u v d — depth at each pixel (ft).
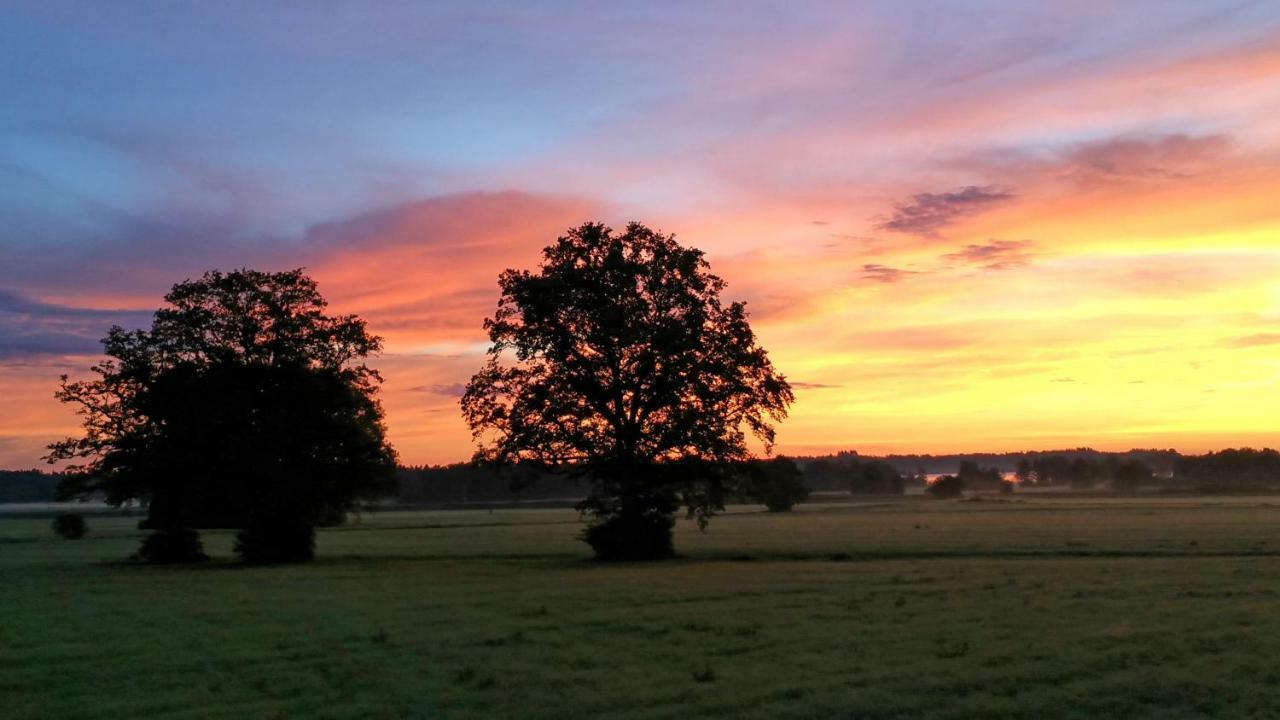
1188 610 79.51
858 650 63.05
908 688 52.06
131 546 255.29
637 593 98.89
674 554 168.66
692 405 164.04
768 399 167.43
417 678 57.11
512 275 168.66
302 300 187.42
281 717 48.91
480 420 169.17
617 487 166.61
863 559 149.69
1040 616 77.05
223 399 175.83
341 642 70.69
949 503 536.42
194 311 181.47
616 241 166.91
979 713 47.29
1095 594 91.20
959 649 61.82
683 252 167.43
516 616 82.74
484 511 559.38
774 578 114.52
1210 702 48.93
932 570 121.60
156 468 177.06
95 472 181.57
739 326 167.53
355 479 180.65
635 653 63.62
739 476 171.32
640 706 49.42
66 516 314.76
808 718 46.68
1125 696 50.08
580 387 162.50
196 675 59.98
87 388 181.57
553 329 164.66
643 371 160.86
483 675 57.36
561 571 135.74
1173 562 129.90
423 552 196.34
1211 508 375.66
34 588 122.31
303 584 120.67
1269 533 196.54
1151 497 611.88
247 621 83.71
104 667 63.05
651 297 166.61
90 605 99.66
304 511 175.11
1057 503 485.56
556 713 48.26
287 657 65.41
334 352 188.14
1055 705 48.57
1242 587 95.66
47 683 58.54
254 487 173.17
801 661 59.72
